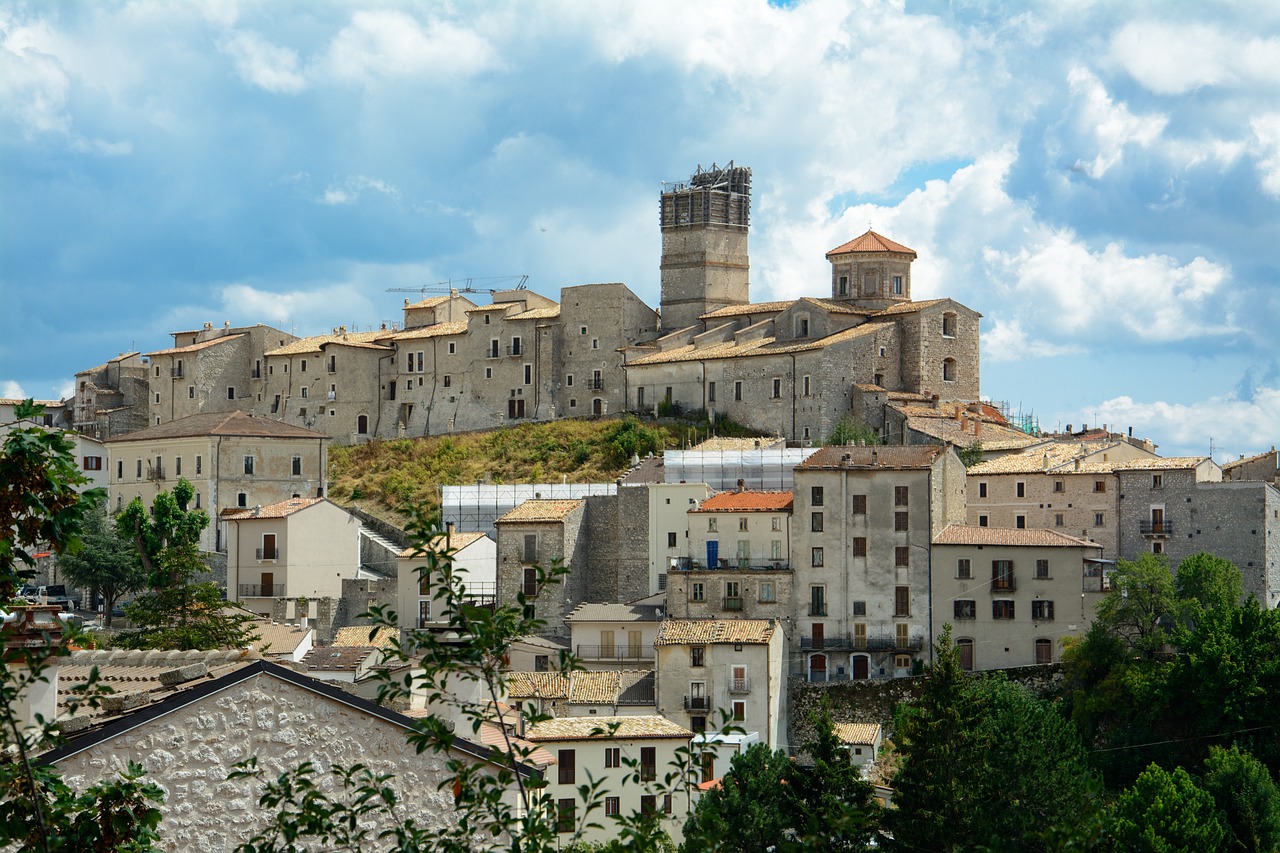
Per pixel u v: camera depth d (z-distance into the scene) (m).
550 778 93.00
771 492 149.75
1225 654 120.00
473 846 39.38
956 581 138.88
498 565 148.12
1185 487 153.38
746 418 199.88
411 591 150.00
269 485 182.00
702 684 122.88
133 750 37.62
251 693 38.62
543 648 136.38
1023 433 194.38
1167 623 136.88
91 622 146.38
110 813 32.28
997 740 99.81
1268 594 149.88
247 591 156.12
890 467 140.62
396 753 39.47
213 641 109.06
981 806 91.81
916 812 88.00
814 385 193.88
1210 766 109.31
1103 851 56.72
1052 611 137.38
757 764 93.75
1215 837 98.88
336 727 39.12
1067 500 157.38
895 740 104.38
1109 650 130.00
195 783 37.91
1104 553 155.62
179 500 174.50
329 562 158.25
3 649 31.98
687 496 149.88
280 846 37.69
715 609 140.88
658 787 37.16
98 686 32.34
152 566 161.38
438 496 195.88
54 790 31.64
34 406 33.84
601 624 138.25
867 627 139.38
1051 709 117.94
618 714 122.62
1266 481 167.00
